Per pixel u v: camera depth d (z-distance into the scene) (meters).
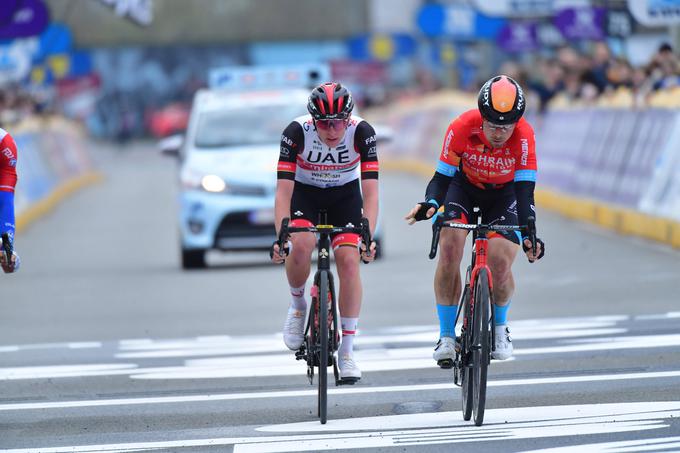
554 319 33.19
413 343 30.62
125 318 37.28
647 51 68.06
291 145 23.34
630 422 21.14
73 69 166.88
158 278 46.88
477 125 22.41
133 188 102.50
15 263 23.56
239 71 54.53
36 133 89.88
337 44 189.50
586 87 63.50
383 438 20.84
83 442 21.45
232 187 47.75
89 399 25.42
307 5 188.88
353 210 24.25
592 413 22.00
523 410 22.56
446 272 22.94
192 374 27.83
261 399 24.78
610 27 67.12
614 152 57.81
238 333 33.47
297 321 23.81
